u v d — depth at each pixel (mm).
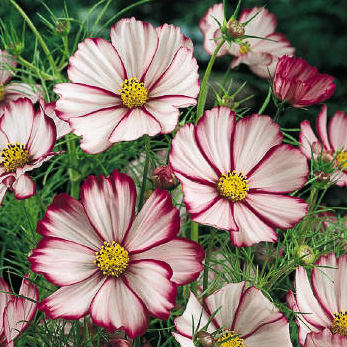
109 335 548
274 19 681
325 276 547
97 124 535
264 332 521
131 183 518
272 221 535
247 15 679
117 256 510
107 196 518
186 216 638
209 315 525
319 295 546
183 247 510
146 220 516
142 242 515
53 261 509
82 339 560
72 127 531
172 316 582
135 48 552
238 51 657
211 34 654
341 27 1442
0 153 560
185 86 542
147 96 545
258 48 682
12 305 526
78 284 509
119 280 511
